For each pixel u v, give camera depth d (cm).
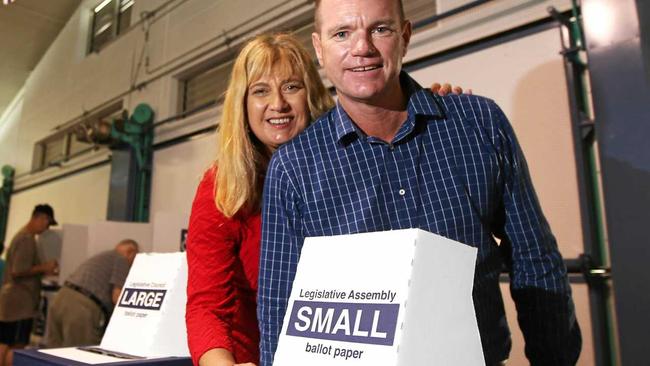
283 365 59
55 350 109
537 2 183
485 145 78
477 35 200
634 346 121
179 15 378
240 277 97
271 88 102
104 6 495
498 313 79
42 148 570
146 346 101
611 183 129
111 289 242
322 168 79
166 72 378
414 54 222
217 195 94
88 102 470
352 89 74
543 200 175
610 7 135
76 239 342
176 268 109
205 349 83
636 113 127
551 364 80
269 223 80
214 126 324
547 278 78
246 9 317
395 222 75
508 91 189
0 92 642
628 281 123
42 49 576
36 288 339
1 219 607
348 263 59
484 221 76
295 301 63
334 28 73
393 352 50
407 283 52
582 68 172
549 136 175
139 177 372
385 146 78
